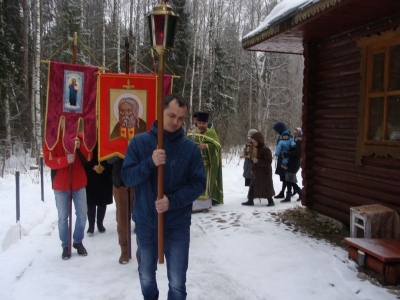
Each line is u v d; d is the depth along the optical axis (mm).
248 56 30906
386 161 5082
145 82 4996
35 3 16422
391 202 5047
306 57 6527
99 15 29250
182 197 3000
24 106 19469
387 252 4074
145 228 3113
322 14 4645
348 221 5855
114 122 4898
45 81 22922
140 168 2951
